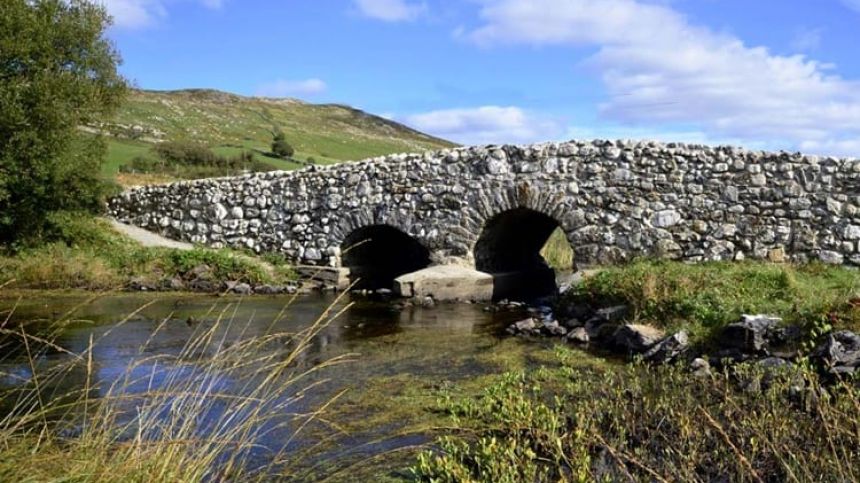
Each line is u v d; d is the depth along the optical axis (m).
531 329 13.55
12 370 9.27
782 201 15.68
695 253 16.33
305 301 17.47
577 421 7.10
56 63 19.89
